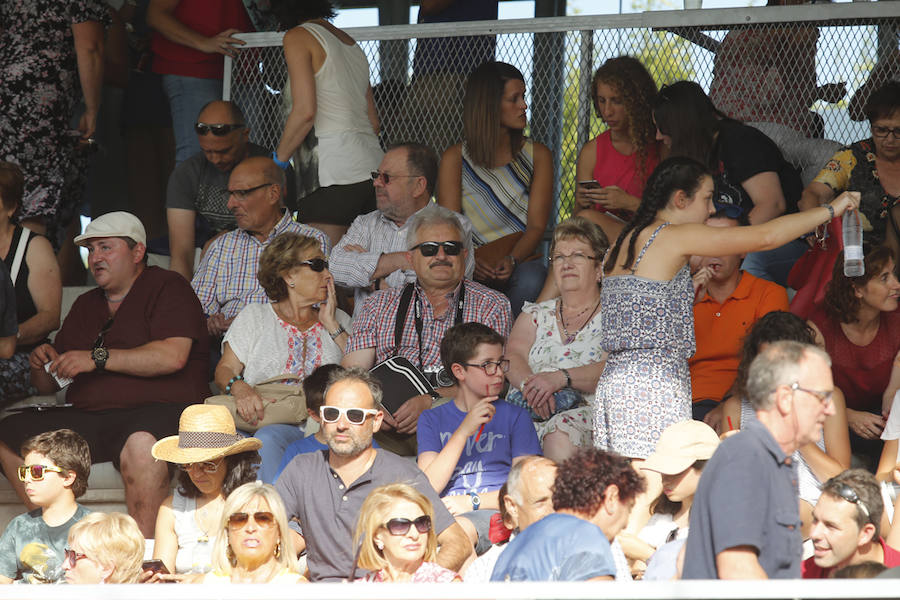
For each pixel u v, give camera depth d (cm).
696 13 2445
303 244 2167
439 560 1595
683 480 1508
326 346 2170
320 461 1692
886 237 2177
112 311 2178
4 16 2420
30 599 897
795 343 1147
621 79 2333
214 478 1741
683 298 1642
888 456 1745
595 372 1986
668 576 1373
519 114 2423
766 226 1593
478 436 1884
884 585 879
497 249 2419
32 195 2416
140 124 2947
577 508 1281
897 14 2336
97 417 2081
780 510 1096
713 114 2198
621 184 2372
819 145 2359
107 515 1559
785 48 2395
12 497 2141
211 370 2353
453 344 1906
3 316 2127
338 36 2553
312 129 2550
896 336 1934
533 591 900
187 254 2586
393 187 2342
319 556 1659
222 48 2692
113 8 2925
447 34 2591
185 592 896
